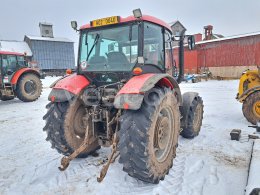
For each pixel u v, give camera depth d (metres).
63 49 41.03
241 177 3.13
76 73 3.75
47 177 3.25
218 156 3.80
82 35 3.67
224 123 5.77
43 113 7.73
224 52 21.69
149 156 2.72
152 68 3.40
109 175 3.21
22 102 10.21
